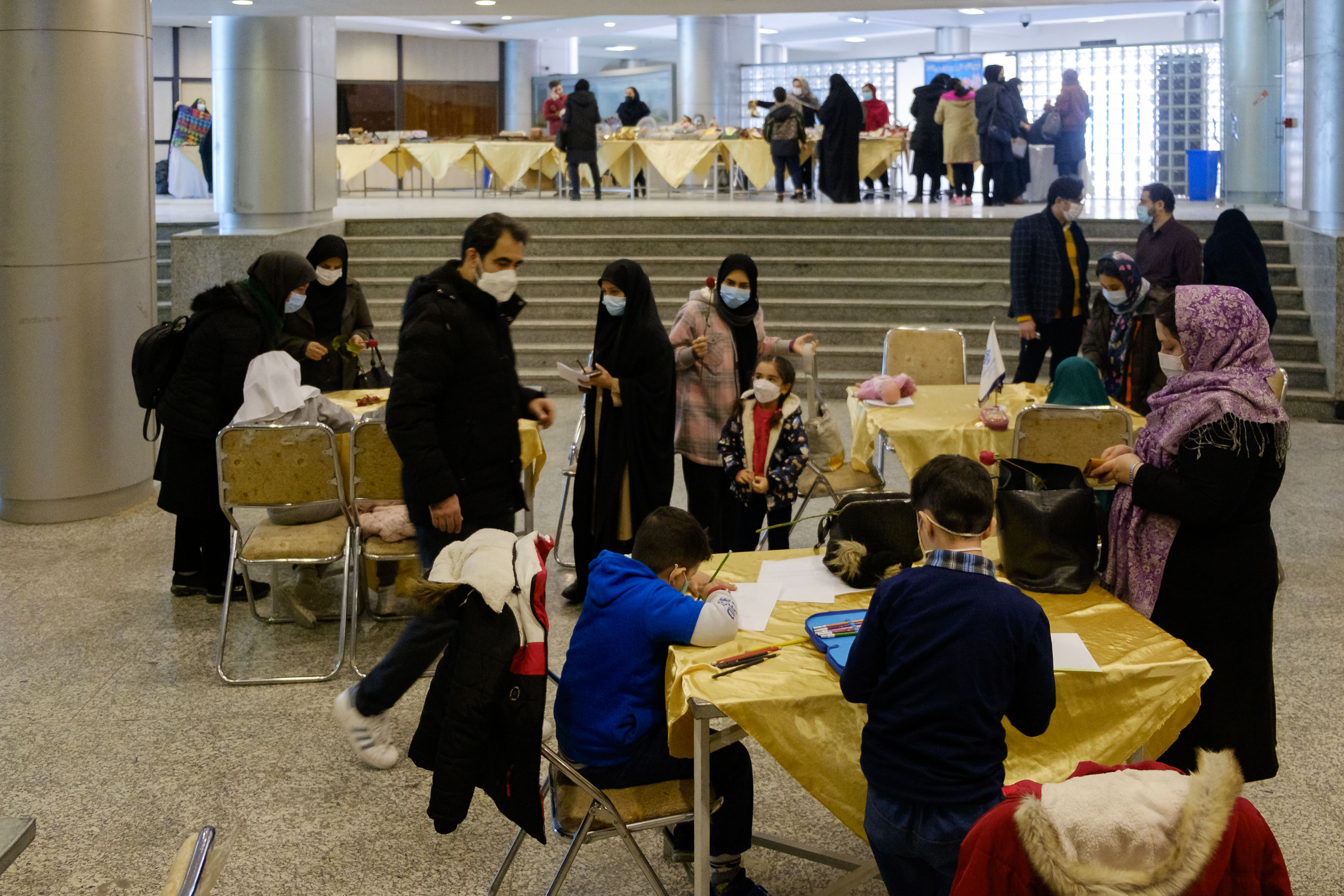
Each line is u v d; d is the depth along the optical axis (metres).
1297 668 4.40
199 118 17.66
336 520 4.70
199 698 4.21
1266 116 14.92
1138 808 1.41
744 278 4.94
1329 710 4.04
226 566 5.15
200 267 9.29
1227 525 2.88
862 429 5.47
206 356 4.79
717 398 4.99
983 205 14.22
